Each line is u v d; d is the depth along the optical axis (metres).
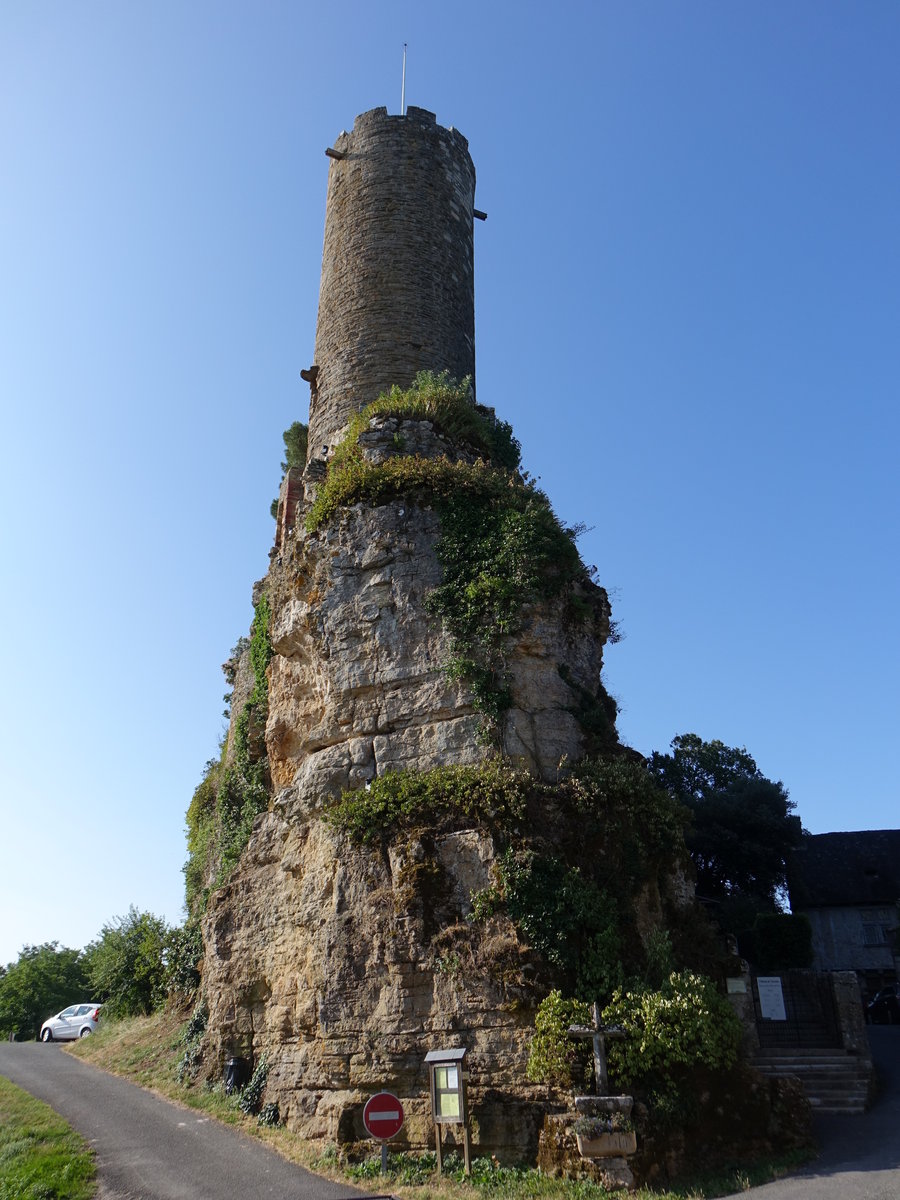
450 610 17.67
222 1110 16.59
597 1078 12.24
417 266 25.83
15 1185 12.09
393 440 20.75
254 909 19.75
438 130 28.14
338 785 17.27
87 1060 24.08
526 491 19.61
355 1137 13.44
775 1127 12.63
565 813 15.53
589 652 18.59
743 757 40.66
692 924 16.44
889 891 42.34
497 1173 11.96
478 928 14.24
